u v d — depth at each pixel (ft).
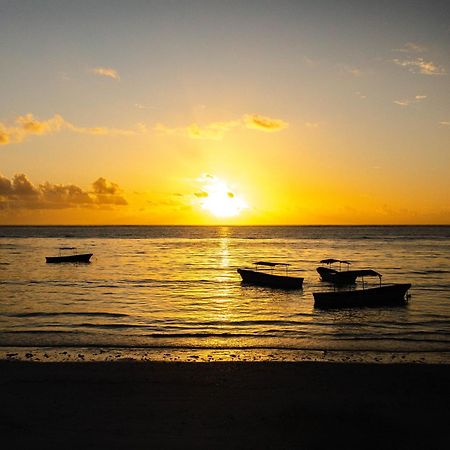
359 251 328.49
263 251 332.19
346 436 41.93
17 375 57.82
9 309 108.37
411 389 53.93
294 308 114.11
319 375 58.54
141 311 107.55
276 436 41.70
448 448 39.91
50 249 348.59
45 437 40.91
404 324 94.32
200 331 86.53
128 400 49.90
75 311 106.22
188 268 214.28
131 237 605.73
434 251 325.42
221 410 47.34
